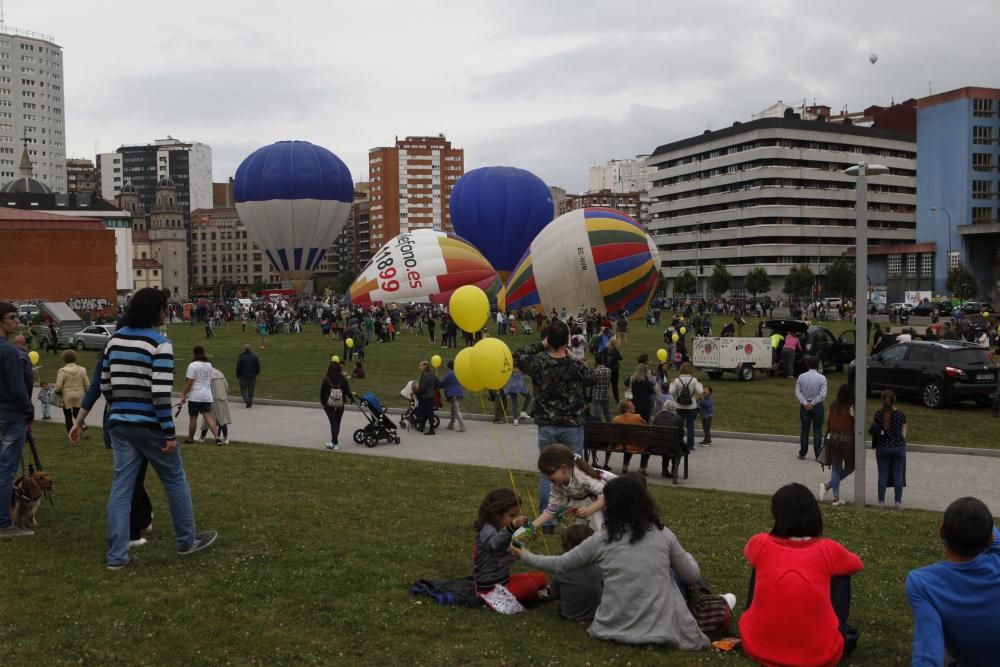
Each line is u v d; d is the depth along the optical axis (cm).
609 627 596
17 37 18850
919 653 430
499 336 5141
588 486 743
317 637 601
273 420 2045
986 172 10462
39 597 671
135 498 823
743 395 2519
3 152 18775
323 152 7462
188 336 5638
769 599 550
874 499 1265
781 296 13038
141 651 575
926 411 2178
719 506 1092
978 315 6303
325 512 988
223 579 721
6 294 9319
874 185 13575
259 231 7481
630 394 1761
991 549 445
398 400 2402
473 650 578
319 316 7381
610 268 5209
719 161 14012
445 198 17688
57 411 2153
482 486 1199
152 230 18325
